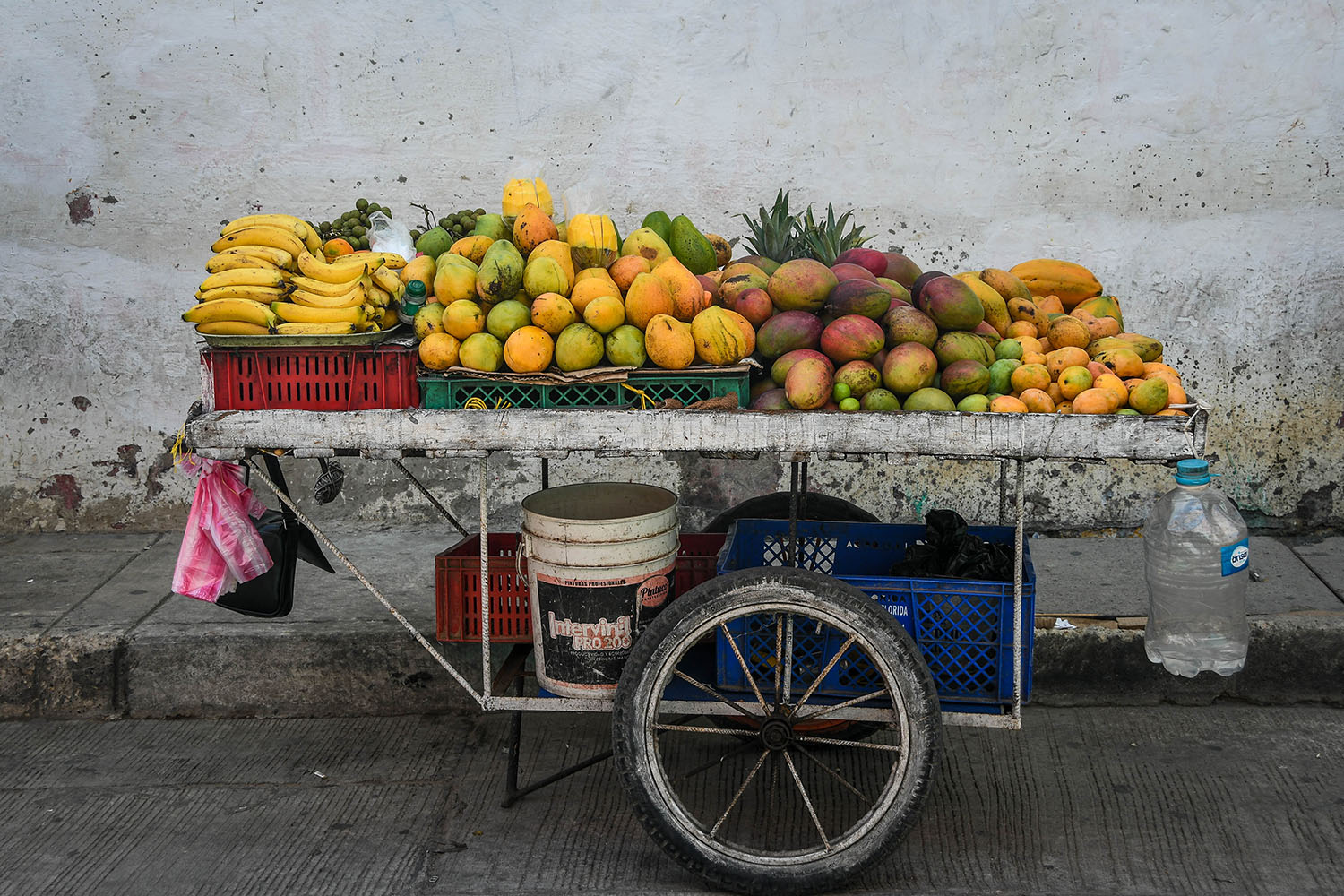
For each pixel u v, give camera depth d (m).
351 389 2.76
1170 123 4.86
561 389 2.81
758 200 4.99
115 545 5.07
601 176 4.97
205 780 3.45
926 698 2.63
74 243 5.02
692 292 2.83
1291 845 2.99
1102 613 4.11
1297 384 5.00
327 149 4.97
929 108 4.90
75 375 5.12
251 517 3.26
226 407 2.78
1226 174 4.88
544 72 4.91
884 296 2.87
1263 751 3.56
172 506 5.23
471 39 4.88
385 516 5.29
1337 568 4.59
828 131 4.93
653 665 2.70
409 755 3.60
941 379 2.84
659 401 2.78
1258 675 3.93
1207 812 3.18
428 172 4.99
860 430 2.63
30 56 4.87
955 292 2.88
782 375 2.81
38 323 5.07
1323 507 5.09
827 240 3.59
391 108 4.94
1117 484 5.10
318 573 4.64
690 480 5.18
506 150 4.97
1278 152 4.85
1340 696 3.91
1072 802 3.25
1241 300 4.96
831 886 2.71
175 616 4.12
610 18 4.85
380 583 4.51
